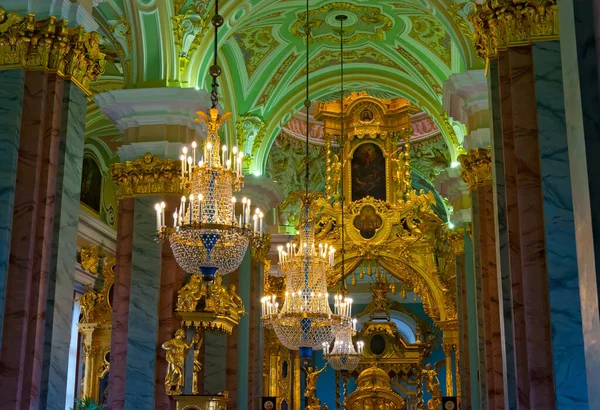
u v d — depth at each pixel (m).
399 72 17.69
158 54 13.19
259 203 17.05
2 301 7.56
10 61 8.12
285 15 15.45
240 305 13.57
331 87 17.97
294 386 22.36
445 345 19.64
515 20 8.34
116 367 12.26
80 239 18.64
